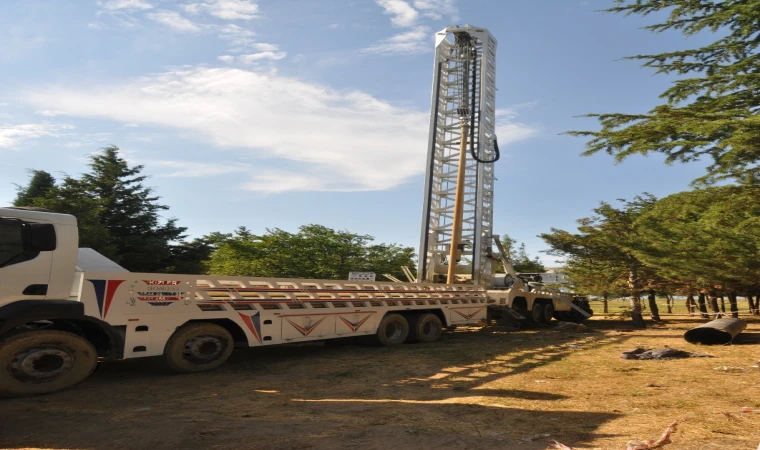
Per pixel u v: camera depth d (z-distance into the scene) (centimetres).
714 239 1351
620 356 1134
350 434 548
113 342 852
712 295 2117
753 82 1052
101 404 708
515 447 495
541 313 2138
